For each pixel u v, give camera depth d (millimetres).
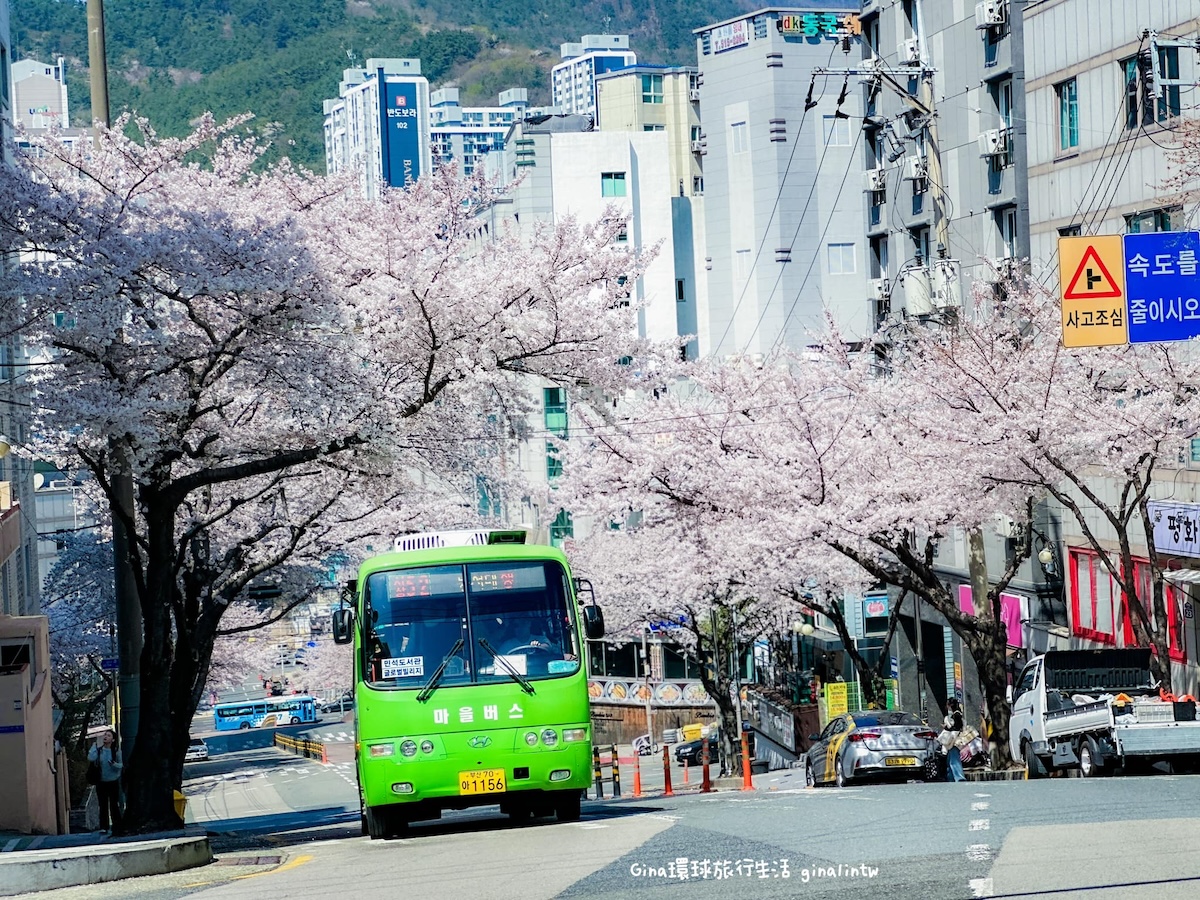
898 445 75250
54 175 57375
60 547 121625
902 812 35531
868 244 137500
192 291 49156
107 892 27172
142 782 55469
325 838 47375
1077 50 97688
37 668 72250
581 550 134250
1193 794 37562
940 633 130375
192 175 60219
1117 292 56844
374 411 54375
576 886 24250
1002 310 78125
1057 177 100938
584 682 39281
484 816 51406
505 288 58250
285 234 51031
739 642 125875
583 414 80812
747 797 54156
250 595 68875
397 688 38438
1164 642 64562
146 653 55625
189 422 53562
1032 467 67375
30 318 50625
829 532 70562
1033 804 36125
